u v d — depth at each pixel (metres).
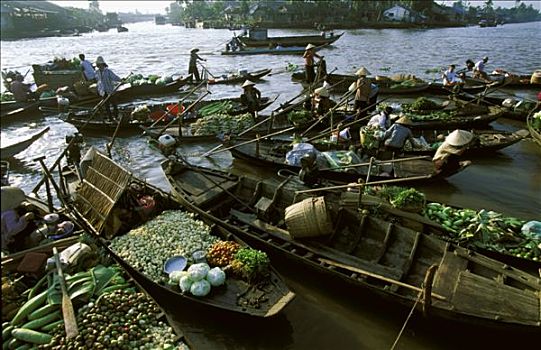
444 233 9.11
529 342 6.69
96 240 9.40
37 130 20.42
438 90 25.09
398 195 9.86
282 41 49.56
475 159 15.42
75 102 23.48
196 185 11.65
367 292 7.88
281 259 9.29
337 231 9.63
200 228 9.66
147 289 8.46
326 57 43.62
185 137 17.23
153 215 10.55
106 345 6.49
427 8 106.19
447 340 7.39
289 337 7.62
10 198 6.06
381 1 103.56
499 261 8.30
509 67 36.44
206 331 7.78
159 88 27.48
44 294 7.26
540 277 7.54
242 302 7.44
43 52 55.72
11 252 8.81
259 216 10.23
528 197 12.65
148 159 16.33
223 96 26.98
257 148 14.30
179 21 178.62
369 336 7.60
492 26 104.31
